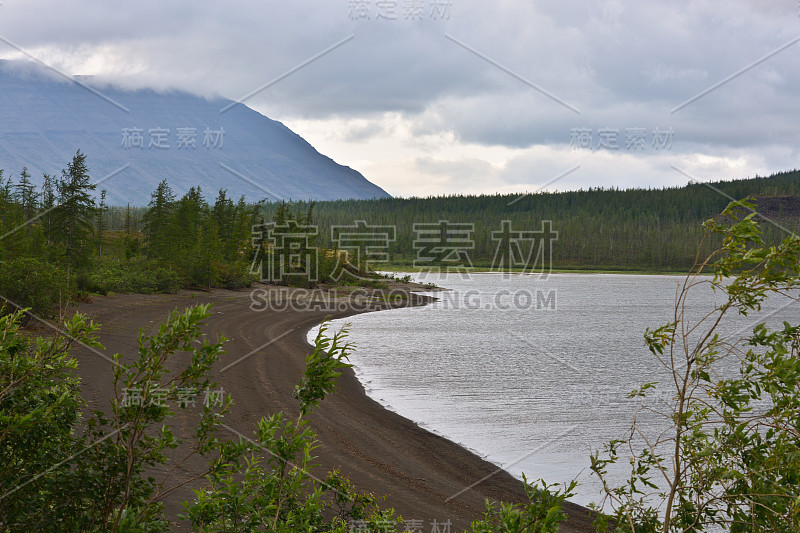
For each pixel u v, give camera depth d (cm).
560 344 4259
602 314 6850
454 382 2734
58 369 420
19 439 394
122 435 405
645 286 12988
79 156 4172
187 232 6344
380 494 1225
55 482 393
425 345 3978
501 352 3769
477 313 6531
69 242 4141
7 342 404
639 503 397
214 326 3769
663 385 2758
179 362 2105
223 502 420
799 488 334
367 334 4447
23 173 7325
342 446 1606
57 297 2523
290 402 1995
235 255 7425
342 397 2244
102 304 3666
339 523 610
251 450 432
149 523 386
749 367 356
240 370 2452
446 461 1577
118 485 411
